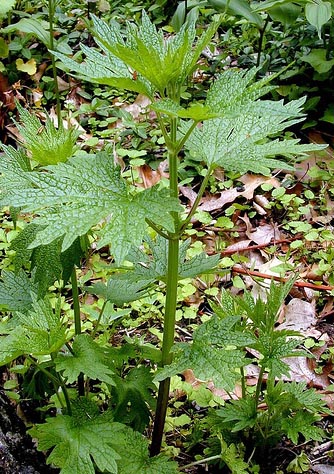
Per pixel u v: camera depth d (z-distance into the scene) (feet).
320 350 4.09
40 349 2.51
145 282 3.18
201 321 4.34
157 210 2.38
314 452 3.45
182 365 2.60
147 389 2.98
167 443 3.46
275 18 5.96
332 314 4.42
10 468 2.87
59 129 2.94
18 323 2.86
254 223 5.27
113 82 2.44
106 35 2.64
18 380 3.44
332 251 4.76
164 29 7.51
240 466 2.96
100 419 2.68
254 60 6.68
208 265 3.01
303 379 3.89
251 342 2.64
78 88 6.80
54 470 3.01
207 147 2.79
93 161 2.56
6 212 5.16
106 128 6.39
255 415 3.12
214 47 6.84
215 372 2.54
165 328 2.85
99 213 2.36
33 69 6.71
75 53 7.14
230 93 2.48
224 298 3.21
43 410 3.23
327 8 5.32
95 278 4.63
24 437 3.02
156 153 5.87
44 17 7.44
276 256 4.87
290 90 6.27
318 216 5.27
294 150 2.64
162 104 2.35
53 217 2.33
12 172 2.83
